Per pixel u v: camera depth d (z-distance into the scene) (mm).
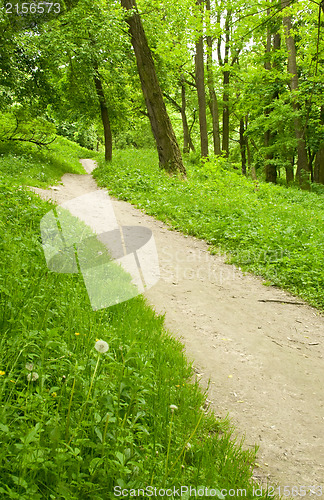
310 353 5348
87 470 2107
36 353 2775
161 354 4148
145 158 26422
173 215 11922
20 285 3672
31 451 1842
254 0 18172
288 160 26953
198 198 13766
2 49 16328
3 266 4020
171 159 18188
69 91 21078
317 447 3535
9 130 20375
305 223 11508
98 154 36719
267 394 4281
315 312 6715
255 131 25734
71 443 2125
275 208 13391
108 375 2891
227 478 2588
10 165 14602
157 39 22422
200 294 6863
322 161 26328
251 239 9633
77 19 16953
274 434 3625
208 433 3230
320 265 8109
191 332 5492
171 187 15594
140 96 27984
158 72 23922
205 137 24094
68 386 2672
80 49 17172
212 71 28766
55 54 17078
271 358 5086
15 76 17312
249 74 24750
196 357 4824
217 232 10352
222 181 18578
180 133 45312
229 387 4309
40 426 2021
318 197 18594
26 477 1834
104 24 17016
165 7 22500
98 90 21469
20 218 6180
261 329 5898
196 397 3584
